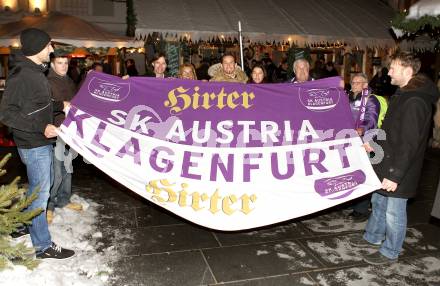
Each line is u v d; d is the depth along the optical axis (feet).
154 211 16.65
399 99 11.47
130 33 33.53
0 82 30.58
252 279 11.37
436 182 22.07
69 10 50.65
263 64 40.52
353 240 14.05
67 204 16.03
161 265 12.05
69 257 11.91
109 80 12.95
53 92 13.83
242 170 12.39
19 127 10.52
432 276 11.72
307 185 12.28
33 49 10.52
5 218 8.97
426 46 36.47
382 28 36.86
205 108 12.98
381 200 12.98
